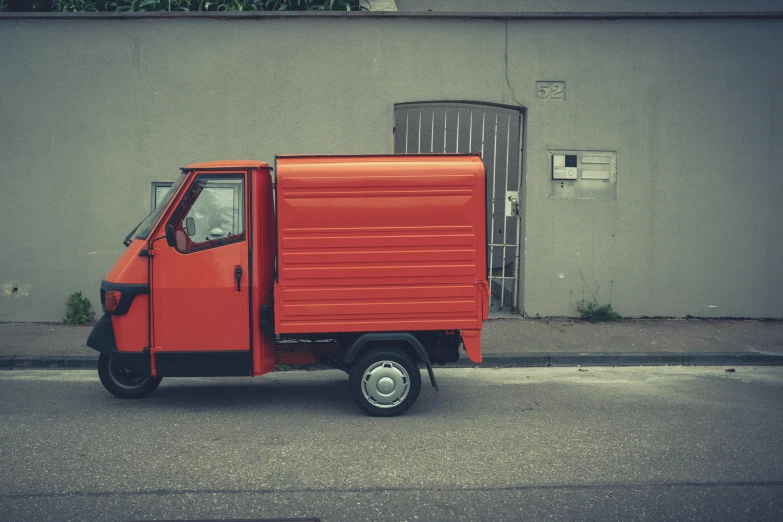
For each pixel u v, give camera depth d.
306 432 5.78
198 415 6.30
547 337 9.24
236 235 6.34
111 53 10.15
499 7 11.56
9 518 4.05
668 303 10.48
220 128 10.24
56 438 5.56
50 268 10.27
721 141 10.42
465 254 6.27
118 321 6.30
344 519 4.07
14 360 8.14
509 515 4.12
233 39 10.17
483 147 10.94
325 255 6.20
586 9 11.50
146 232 6.41
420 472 4.83
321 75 10.22
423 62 10.23
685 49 10.33
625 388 7.28
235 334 6.33
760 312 10.52
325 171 6.20
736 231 10.47
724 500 4.34
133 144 10.22
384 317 6.26
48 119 10.19
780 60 10.36
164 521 4.03
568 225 10.38
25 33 10.11
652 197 10.43
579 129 10.36
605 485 4.59
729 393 7.04
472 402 6.75
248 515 4.11
